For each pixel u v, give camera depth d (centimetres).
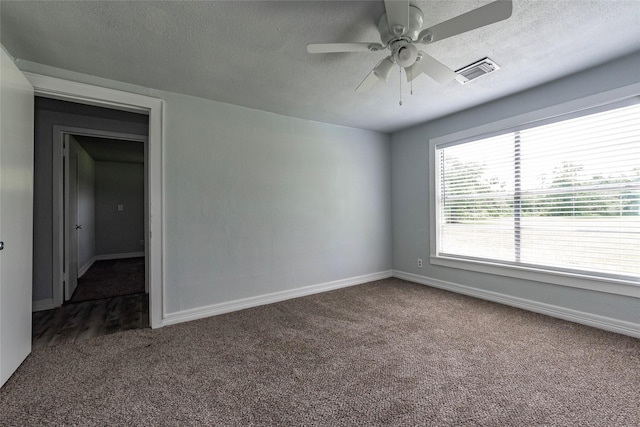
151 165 258
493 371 179
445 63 224
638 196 222
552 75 247
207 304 283
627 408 144
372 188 416
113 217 628
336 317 274
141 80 244
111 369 186
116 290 386
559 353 200
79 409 148
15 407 149
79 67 221
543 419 138
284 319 271
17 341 185
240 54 205
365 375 177
